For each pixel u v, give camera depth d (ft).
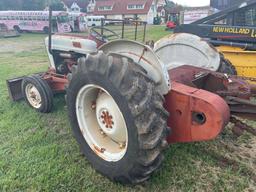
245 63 17.48
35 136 12.07
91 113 9.65
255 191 8.72
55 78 14.79
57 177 9.26
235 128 8.97
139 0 165.99
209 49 11.84
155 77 7.91
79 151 10.76
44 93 14.07
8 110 15.17
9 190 8.82
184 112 7.82
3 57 37.01
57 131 12.60
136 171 7.95
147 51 8.00
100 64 8.05
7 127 13.08
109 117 8.78
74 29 90.38
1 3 153.48
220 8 32.83
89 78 8.43
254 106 8.75
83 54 14.47
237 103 9.02
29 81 14.48
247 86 9.64
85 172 9.50
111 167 8.68
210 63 11.82
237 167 9.76
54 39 15.48
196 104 7.52
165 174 9.30
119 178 8.57
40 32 92.12
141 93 7.47
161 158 8.06
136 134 7.50
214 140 11.52
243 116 9.05
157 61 7.82
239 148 11.07
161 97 7.77
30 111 14.89
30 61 32.42
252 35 17.24
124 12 167.53
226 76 10.17
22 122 13.61
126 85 7.53
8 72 25.03
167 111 7.86
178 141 8.22
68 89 9.43
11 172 9.59
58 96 16.43
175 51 12.57
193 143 11.05
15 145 11.41
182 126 7.99
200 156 10.35
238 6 18.24
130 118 7.52
